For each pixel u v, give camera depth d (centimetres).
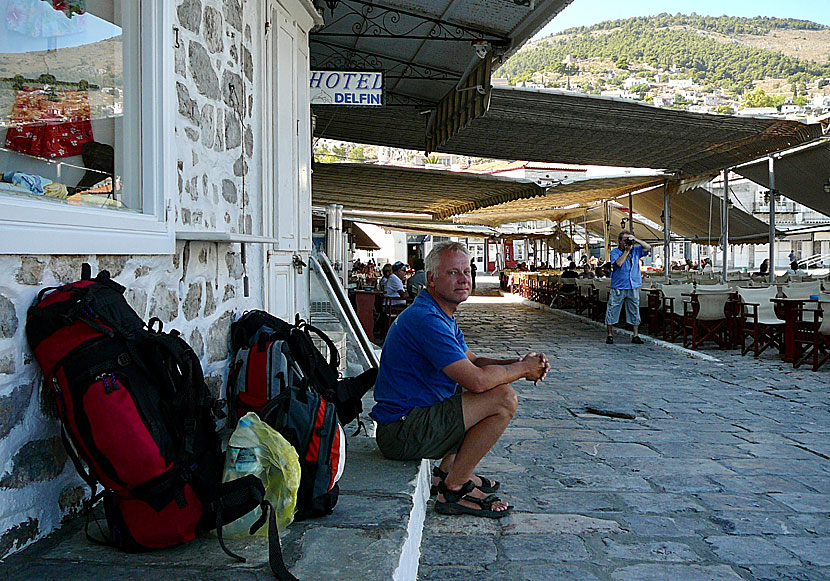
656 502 431
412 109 1125
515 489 455
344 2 772
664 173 1611
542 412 682
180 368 238
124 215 287
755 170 1517
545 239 3512
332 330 685
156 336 240
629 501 433
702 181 1591
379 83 789
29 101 261
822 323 903
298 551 243
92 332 233
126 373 229
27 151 258
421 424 367
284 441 260
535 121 1102
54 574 220
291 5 560
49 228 239
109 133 304
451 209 2144
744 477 479
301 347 388
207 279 384
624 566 345
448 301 376
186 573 223
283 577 218
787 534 383
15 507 231
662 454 535
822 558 353
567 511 416
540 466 505
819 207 1567
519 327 1602
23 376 232
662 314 1315
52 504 251
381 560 236
